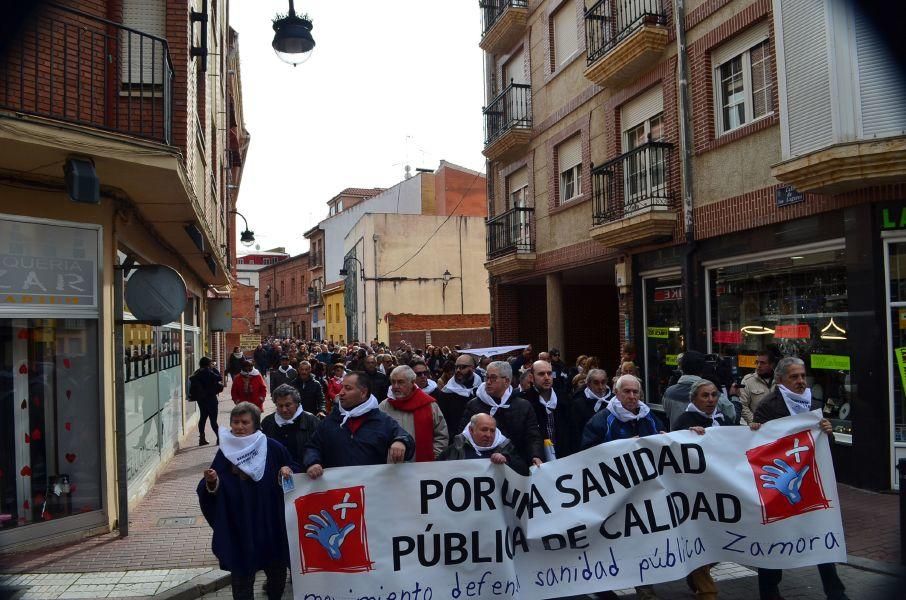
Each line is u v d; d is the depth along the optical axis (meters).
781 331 9.56
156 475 10.33
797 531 5.01
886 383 7.96
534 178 16.64
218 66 16.23
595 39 13.68
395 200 43.75
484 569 4.70
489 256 18.86
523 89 17.03
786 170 8.33
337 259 50.09
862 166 7.65
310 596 4.55
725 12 10.37
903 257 7.99
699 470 5.04
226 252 20.30
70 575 6.03
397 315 33.09
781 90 8.56
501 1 17.58
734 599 5.28
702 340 11.06
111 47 7.94
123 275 7.88
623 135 13.22
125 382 8.46
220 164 17.62
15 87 6.81
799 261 9.27
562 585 4.80
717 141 10.54
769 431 5.16
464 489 4.76
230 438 4.75
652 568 4.88
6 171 6.74
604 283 18.31
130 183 7.48
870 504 7.45
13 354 6.97
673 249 11.72
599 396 6.62
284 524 4.77
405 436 5.01
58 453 7.23
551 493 4.87
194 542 7.01
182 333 15.13
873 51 7.65
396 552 4.65
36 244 7.02
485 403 5.55
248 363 12.30
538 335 19.27
